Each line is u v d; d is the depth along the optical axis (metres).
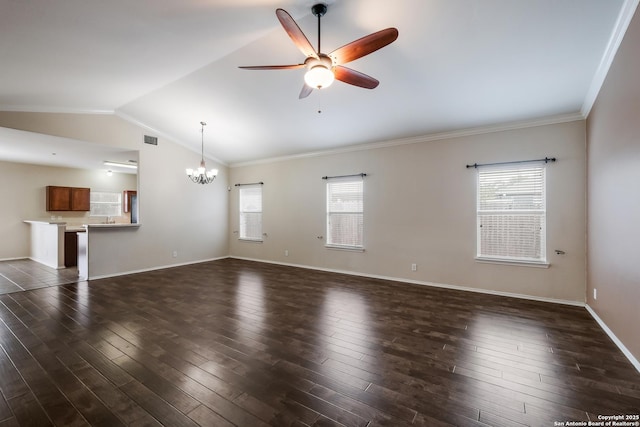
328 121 4.88
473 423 1.72
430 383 2.13
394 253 5.30
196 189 7.05
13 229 7.03
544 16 2.45
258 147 6.41
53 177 7.52
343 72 2.54
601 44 2.65
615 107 2.64
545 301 4.03
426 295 4.35
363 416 1.78
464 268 4.63
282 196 6.88
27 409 1.83
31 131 4.48
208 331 3.05
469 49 2.94
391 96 3.95
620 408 1.85
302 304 3.94
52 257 6.33
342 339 2.87
